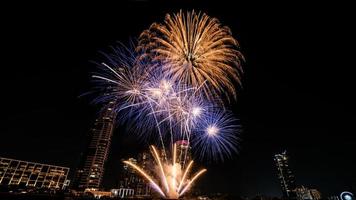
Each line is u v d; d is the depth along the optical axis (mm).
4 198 45406
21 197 48750
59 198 52875
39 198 49812
